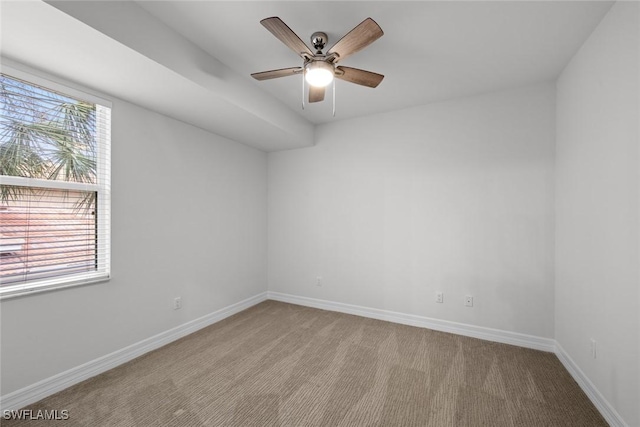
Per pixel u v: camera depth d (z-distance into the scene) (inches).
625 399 60.4
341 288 142.6
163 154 105.8
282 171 159.8
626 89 60.2
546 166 102.2
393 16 70.1
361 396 75.9
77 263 83.5
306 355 97.7
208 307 124.9
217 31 76.4
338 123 143.3
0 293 67.7
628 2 59.4
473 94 113.0
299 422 66.4
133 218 95.9
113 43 62.9
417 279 124.4
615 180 64.0
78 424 64.9
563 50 83.0
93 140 86.7
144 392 76.9
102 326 87.3
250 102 104.0
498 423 66.3
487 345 105.8
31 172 74.2
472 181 114.1
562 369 89.0
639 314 56.4
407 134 127.0
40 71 73.8
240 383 81.4
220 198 131.6
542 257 102.7
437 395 76.4
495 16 69.6
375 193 134.1
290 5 66.8
